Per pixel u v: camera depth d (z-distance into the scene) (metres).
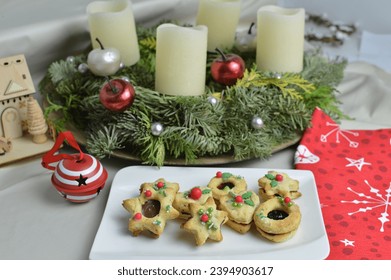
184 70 0.60
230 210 0.51
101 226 0.50
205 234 0.48
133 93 0.59
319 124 0.66
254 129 0.61
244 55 0.73
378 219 0.54
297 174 0.58
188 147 0.58
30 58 0.73
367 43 1.04
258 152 0.60
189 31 0.59
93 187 0.53
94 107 0.61
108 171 0.60
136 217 0.49
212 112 0.59
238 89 0.61
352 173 0.61
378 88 0.82
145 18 0.82
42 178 0.59
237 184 0.54
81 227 0.52
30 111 0.62
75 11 0.76
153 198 0.52
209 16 0.72
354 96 0.81
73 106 0.65
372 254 0.49
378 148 0.65
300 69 0.69
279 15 0.65
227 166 0.61
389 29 1.10
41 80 0.72
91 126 0.63
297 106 0.64
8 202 0.55
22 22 0.71
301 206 0.54
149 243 0.49
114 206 0.53
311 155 0.63
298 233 0.50
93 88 0.64
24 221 0.53
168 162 0.59
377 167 0.62
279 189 0.54
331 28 1.07
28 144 0.63
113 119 0.61
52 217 0.53
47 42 0.73
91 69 0.64
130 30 0.68
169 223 0.52
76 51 0.77
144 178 0.57
